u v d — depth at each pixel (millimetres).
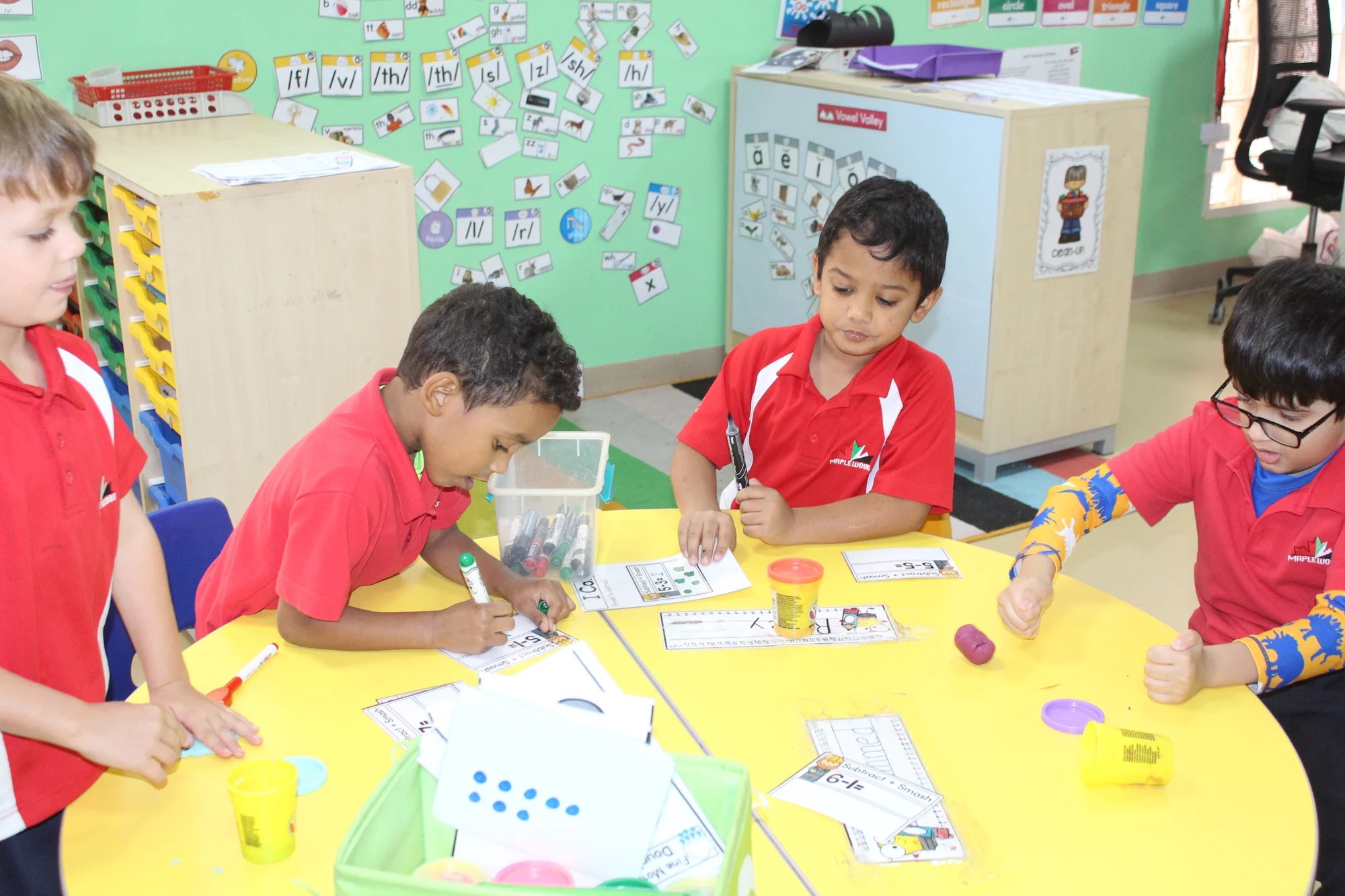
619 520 1688
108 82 2965
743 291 4156
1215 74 4984
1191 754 1160
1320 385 1291
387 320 2646
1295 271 1343
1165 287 5273
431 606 1428
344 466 1302
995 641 1363
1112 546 3057
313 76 3314
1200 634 1647
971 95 3230
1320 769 1467
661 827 923
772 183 3881
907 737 1173
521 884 877
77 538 1208
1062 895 964
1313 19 4438
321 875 978
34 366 1169
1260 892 973
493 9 3502
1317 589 1505
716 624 1394
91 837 1021
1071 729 1190
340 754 1137
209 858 998
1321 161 4273
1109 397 3523
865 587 1485
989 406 3297
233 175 2439
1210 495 1555
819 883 973
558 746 893
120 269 2652
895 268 1574
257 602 1395
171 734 1071
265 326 2500
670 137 3949
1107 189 3229
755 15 3961
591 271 3979
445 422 1296
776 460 1844
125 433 1310
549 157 3756
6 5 2877
